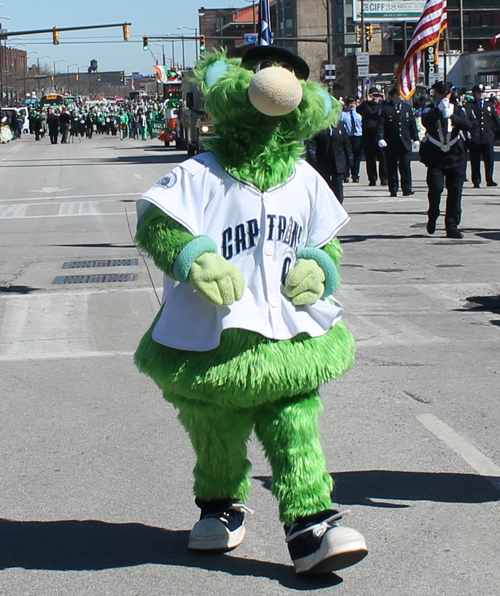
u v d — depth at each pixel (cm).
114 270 999
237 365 282
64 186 2241
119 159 3512
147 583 307
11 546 340
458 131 1146
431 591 298
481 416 497
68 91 18238
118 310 793
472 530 349
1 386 570
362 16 5409
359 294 844
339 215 314
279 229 295
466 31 7675
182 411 307
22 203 1836
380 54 7900
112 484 404
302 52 8012
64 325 741
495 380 570
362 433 471
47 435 475
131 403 530
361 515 365
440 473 413
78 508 377
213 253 282
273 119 292
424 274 938
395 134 1725
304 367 287
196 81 303
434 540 340
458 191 1162
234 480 320
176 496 388
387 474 412
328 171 1473
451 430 474
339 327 312
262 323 286
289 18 8175
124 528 355
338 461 430
